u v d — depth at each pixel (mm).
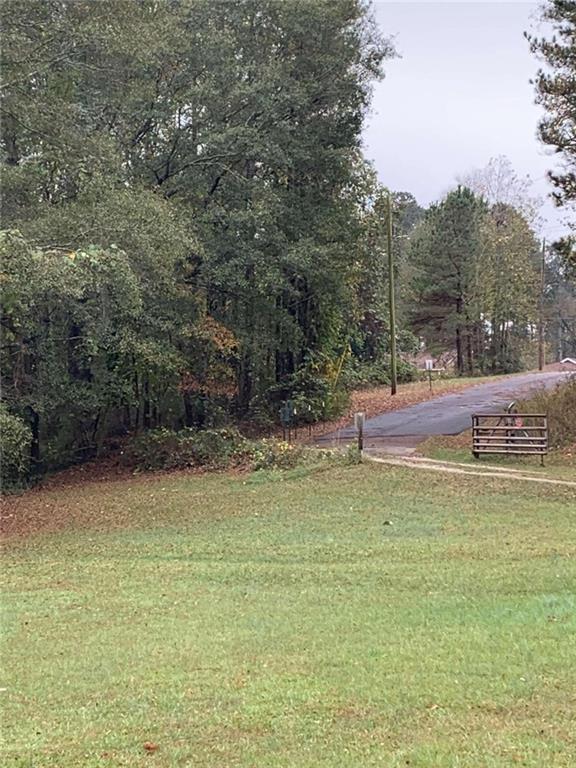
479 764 4281
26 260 15156
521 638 6777
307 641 7270
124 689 6203
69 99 21969
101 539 14375
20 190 19688
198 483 19828
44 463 24828
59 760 4793
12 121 20297
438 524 13320
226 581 10406
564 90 21797
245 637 7570
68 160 20547
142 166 24859
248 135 24734
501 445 18906
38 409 21766
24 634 8242
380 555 11289
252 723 5227
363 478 17484
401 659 6441
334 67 26766
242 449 22266
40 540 14773
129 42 20547
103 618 8789
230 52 24953
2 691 6340
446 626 7434
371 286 41688
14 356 21844
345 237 28375
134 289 17906
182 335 24062
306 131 27016
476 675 5891
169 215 20875
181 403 27891
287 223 26859
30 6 18875
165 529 14773
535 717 4984
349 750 4633
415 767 4305
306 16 25406
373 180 30781
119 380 24141
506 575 9461
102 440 26469
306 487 17359
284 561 11391
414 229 61125
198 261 25188
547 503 14336
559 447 19750
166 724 5336
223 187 26062
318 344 31438
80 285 16594
